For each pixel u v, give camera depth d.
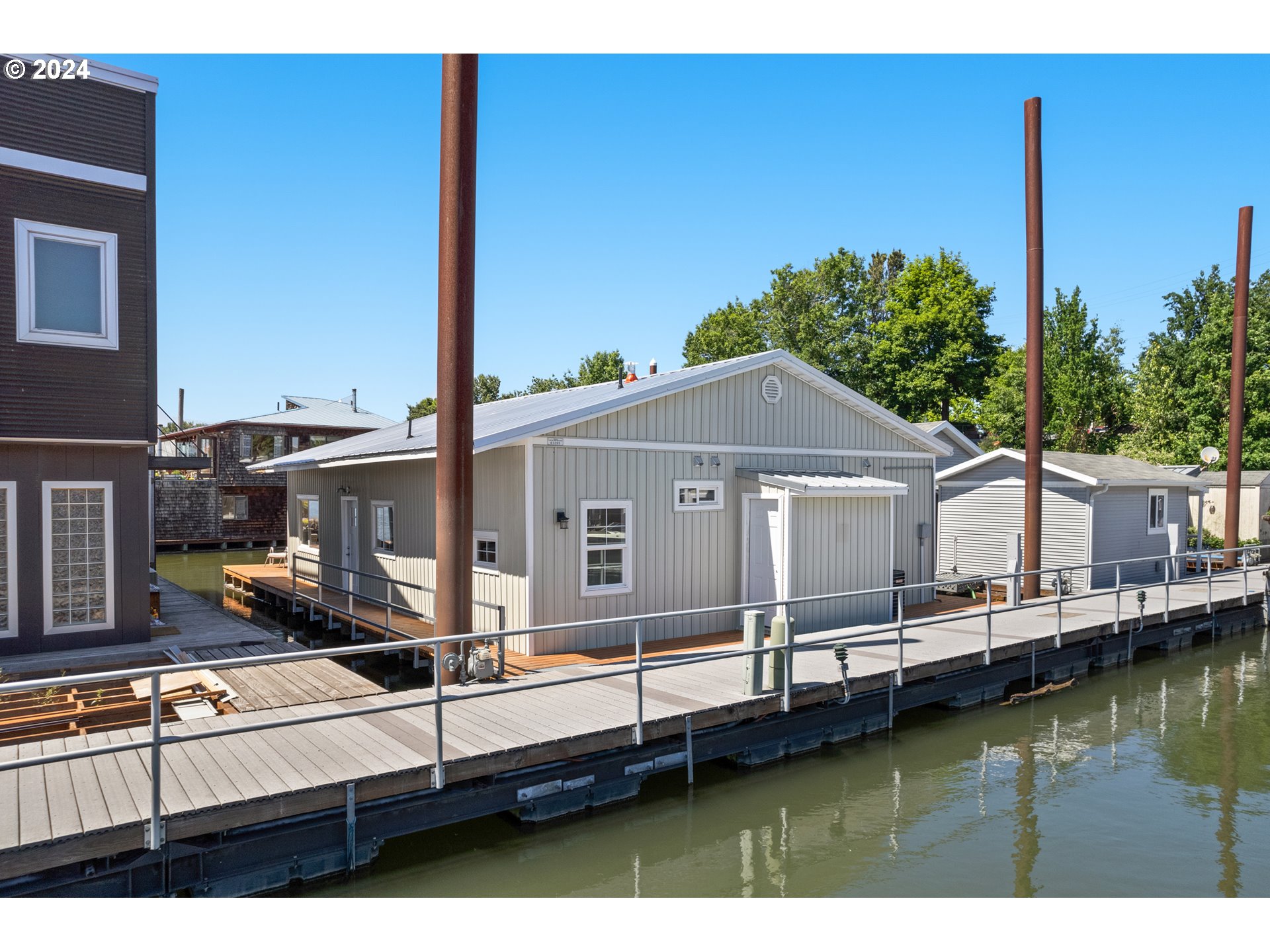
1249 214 21.00
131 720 8.28
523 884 6.38
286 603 17.70
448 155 9.21
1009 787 8.63
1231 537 21.47
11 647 10.55
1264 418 34.56
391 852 6.80
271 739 7.09
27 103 10.32
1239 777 8.97
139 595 11.38
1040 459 16.16
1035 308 16.05
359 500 17.41
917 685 10.70
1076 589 18.56
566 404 13.61
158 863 5.57
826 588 13.25
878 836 7.38
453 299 9.23
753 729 8.84
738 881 6.49
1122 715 11.38
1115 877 6.62
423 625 13.42
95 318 10.85
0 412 10.18
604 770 7.67
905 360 45.56
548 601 11.25
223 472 35.16
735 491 13.38
